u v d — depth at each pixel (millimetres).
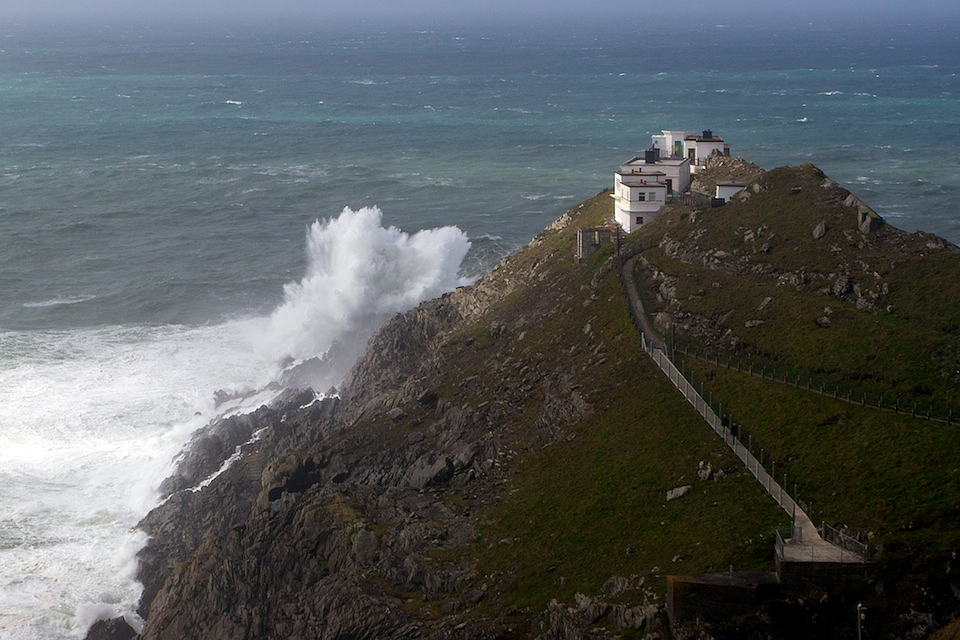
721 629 55875
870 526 60594
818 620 56188
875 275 86250
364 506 81500
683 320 90125
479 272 164500
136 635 79000
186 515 93750
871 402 72938
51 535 92875
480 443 86750
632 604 59750
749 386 78750
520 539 72625
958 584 56031
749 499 66812
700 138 140000
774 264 92312
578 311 99875
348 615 69750
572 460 79562
